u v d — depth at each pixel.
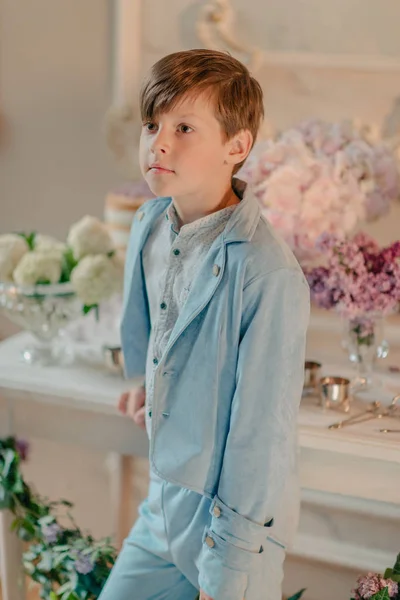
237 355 1.22
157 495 1.40
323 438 1.45
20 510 1.76
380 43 1.81
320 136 1.83
